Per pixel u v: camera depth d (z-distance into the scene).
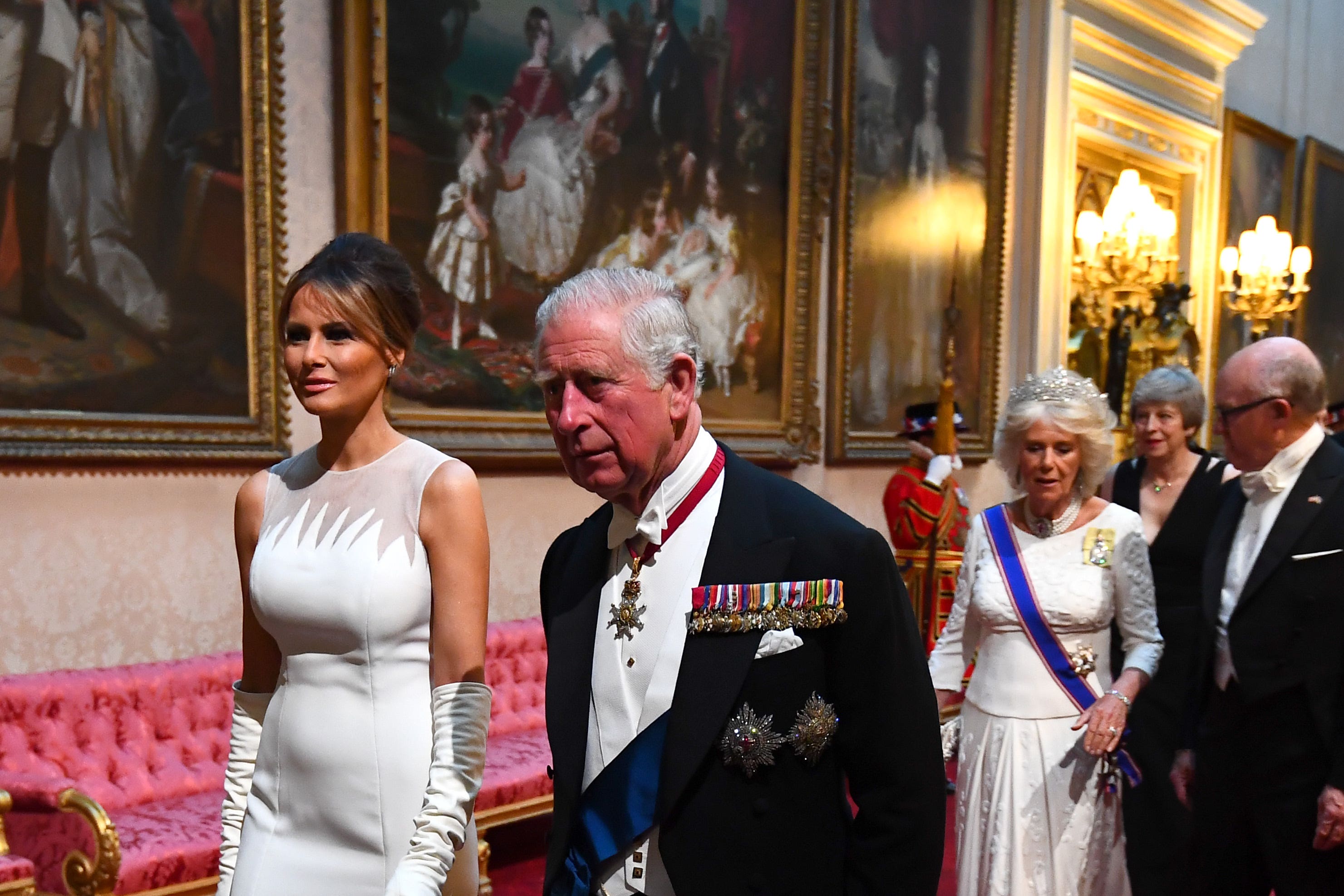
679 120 6.23
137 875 3.43
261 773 2.04
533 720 5.22
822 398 7.22
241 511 2.17
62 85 4.02
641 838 1.57
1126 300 8.94
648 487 1.69
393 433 2.13
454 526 1.97
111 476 4.21
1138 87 9.48
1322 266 12.48
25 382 3.95
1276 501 3.07
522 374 5.56
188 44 4.36
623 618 1.68
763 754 1.56
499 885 4.54
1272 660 2.95
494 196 5.37
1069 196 8.62
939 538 5.96
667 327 1.58
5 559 3.93
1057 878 2.87
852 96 7.07
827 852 1.62
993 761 2.98
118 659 4.25
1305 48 12.33
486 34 5.30
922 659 1.66
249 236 4.55
